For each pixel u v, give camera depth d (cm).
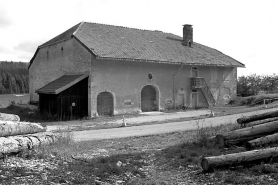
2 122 955
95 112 2275
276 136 903
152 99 2691
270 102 2942
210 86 3072
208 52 3250
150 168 820
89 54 2262
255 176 675
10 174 711
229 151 907
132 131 1585
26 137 972
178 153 952
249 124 1196
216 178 683
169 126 1722
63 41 2595
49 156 912
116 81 2391
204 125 1644
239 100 3247
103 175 734
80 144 1160
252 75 3894
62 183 670
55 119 2142
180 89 2823
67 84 2180
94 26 2723
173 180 707
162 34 3278
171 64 2741
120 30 2867
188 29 3216
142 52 2556
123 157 926
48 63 2875
